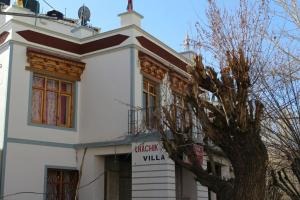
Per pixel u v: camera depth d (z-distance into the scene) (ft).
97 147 59.00
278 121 26.27
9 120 54.49
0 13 45.37
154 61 63.10
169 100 47.75
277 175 30.48
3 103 55.42
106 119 59.52
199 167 28.99
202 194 60.03
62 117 60.59
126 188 60.90
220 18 28.89
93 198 57.62
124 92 59.11
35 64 58.18
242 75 25.90
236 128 26.04
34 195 54.95
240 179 26.00
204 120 27.43
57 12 57.62
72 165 59.57
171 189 51.60
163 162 51.90
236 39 27.45
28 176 54.85
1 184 52.44
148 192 52.24
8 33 57.62
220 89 26.37
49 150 57.57
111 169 61.16
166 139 30.40
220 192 27.45
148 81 62.80
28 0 67.97
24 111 56.08
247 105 26.30
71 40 63.36
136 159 54.03
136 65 59.98
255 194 25.59
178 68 69.15
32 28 59.06
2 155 53.31
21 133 55.26
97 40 63.00
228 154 26.86
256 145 26.05
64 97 61.36
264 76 27.17
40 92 58.75
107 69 61.31
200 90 28.43
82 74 63.26
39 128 57.16
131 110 57.52
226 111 26.03
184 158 32.01
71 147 60.08
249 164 25.91
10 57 56.13
